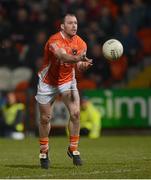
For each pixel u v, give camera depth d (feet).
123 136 188.03
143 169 88.48
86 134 187.21
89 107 187.52
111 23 219.61
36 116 188.85
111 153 122.31
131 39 215.51
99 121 188.75
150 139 171.12
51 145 149.89
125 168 89.97
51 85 90.02
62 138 177.37
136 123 193.98
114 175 81.51
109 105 192.85
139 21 224.12
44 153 90.48
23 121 188.44
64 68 89.10
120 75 211.41
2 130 187.83
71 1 223.30
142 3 228.63
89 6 223.92
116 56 88.33
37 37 209.56
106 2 229.45
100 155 116.78
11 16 222.07
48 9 220.64
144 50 220.23
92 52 207.31
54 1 221.05
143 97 193.98
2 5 225.15
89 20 221.66
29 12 222.69
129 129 194.70
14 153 124.98
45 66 89.71
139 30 223.92
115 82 210.38
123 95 193.36
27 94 189.47
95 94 192.24
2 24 217.36
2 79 204.44
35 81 199.41
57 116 187.83
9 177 80.07
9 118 186.70
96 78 207.82
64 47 88.33
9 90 191.83
